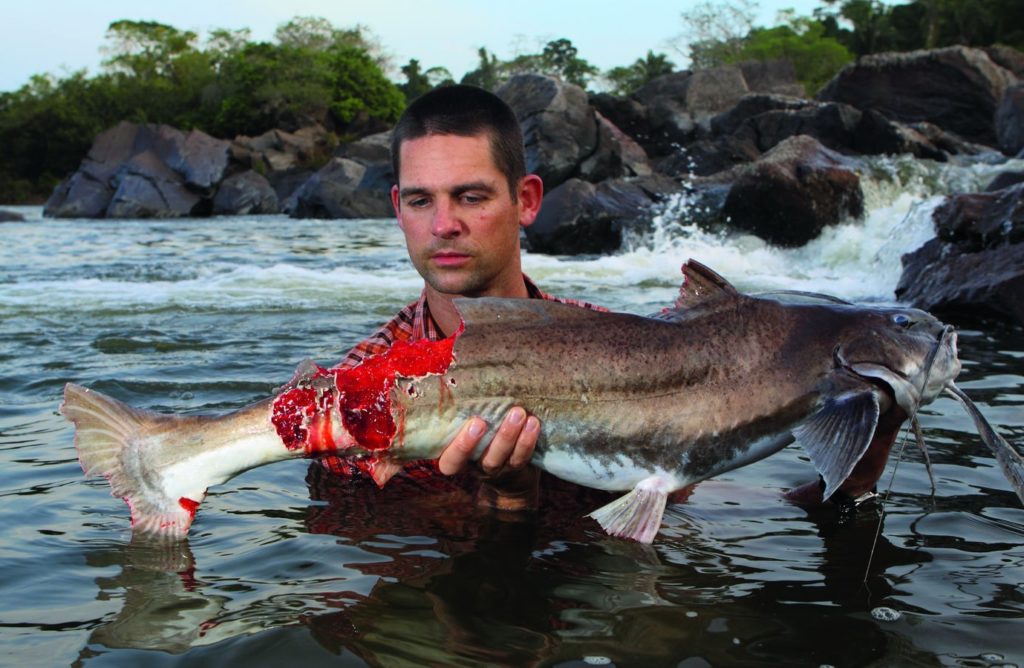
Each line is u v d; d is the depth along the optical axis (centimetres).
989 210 361
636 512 132
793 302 140
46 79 2805
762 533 139
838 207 589
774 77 1795
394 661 110
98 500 150
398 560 131
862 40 3117
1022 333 288
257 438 130
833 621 117
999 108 1173
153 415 132
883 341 133
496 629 115
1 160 2669
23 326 301
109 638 114
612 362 133
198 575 127
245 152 1703
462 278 145
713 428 133
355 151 1655
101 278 475
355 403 129
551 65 3619
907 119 1335
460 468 133
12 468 163
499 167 144
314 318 321
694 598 122
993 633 114
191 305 356
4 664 109
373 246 739
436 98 144
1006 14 2588
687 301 140
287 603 120
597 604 120
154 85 2800
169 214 1477
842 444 126
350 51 2716
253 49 2683
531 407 132
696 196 698
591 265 536
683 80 1628
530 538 137
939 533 138
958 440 176
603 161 1084
